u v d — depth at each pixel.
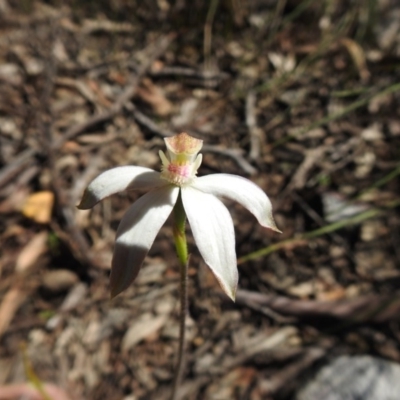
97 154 0.13
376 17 0.17
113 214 0.12
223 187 0.06
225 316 0.11
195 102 0.15
